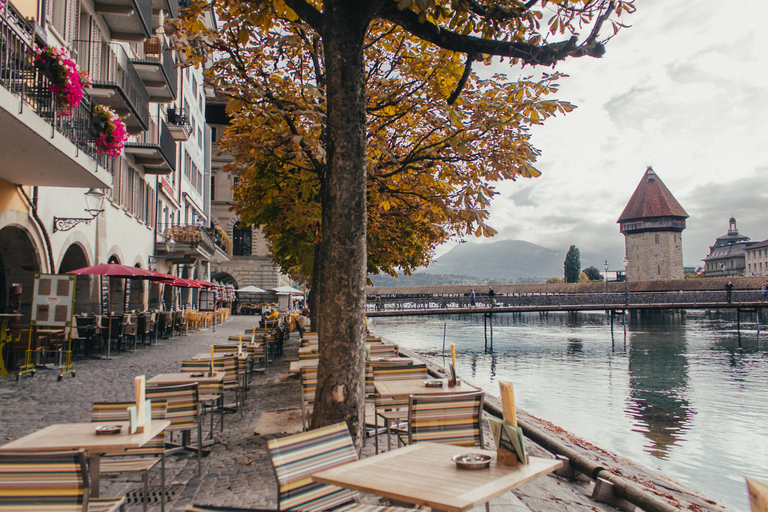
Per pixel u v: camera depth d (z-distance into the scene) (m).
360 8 4.50
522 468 2.71
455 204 6.99
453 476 2.62
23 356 12.71
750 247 182.25
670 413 15.99
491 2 5.22
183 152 37.47
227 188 56.25
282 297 38.50
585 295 61.59
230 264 54.41
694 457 11.12
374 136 8.87
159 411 4.26
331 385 4.36
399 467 2.80
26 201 12.88
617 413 15.81
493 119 6.89
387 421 5.80
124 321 16.88
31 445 3.34
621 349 36.94
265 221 11.81
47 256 13.88
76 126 10.95
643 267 103.31
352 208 4.45
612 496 5.05
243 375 9.54
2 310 13.33
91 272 14.45
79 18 15.42
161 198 29.91
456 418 4.20
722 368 27.17
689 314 92.00
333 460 3.20
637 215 103.44
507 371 25.72
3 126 8.77
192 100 41.38
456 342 41.88
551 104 6.56
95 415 4.12
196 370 7.28
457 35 5.05
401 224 12.96
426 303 55.78
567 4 5.02
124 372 12.33
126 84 18.30
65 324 11.56
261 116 7.60
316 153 6.02
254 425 7.41
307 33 8.16
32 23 10.16
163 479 4.18
